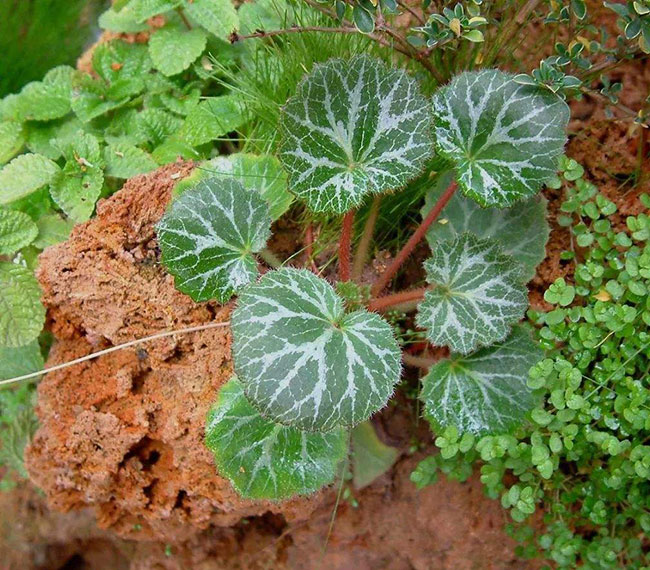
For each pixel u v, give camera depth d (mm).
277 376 222
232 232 259
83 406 280
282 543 314
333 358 227
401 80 244
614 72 311
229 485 267
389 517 303
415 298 275
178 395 274
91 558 374
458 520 294
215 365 267
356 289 268
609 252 271
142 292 272
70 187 308
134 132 337
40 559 366
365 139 249
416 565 305
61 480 288
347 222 262
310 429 222
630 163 296
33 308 275
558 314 257
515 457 247
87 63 375
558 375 251
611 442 234
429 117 244
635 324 258
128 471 280
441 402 262
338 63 242
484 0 276
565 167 267
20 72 442
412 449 296
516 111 249
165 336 271
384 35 285
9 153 337
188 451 269
